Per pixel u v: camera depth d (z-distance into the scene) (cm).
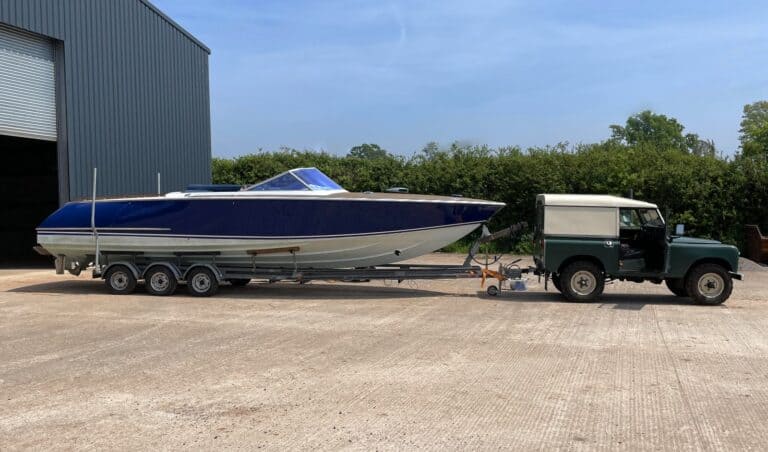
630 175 2069
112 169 1753
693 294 1059
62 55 1608
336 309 1017
